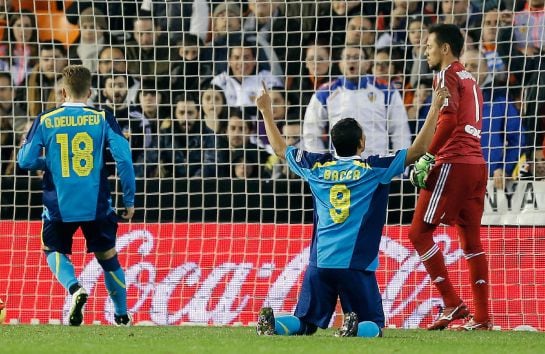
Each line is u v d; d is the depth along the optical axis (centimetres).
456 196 2797
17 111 4106
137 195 3781
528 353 2019
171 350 1944
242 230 3366
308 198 3766
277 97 4012
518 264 3216
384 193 2273
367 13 4112
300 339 2175
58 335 2416
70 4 4241
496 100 3881
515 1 3672
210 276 3291
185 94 3788
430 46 2828
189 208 3597
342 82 3900
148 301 3259
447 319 2870
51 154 2711
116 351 1931
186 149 3759
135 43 4169
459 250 3250
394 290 3203
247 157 3978
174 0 4181
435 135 2730
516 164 3716
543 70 3597
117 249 3350
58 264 2723
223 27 4150
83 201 2702
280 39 4162
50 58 3928
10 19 4219
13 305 3294
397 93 3844
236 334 2488
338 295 2347
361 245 2252
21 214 3884
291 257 3303
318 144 3825
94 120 2731
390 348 2017
